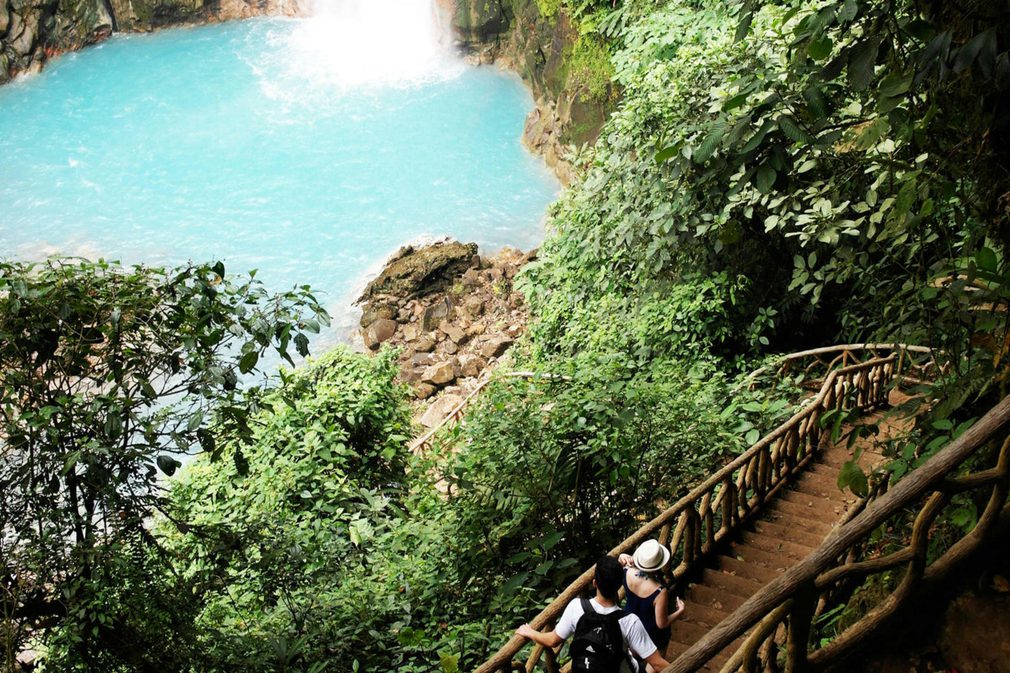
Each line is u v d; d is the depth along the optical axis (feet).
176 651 22.70
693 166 41.60
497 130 92.79
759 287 46.88
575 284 54.85
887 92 15.25
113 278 21.81
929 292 18.80
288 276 73.31
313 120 95.61
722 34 46.01
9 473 21.07
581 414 28.84
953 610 13.17
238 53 110.83
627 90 54.80
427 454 42.52
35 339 20.88
